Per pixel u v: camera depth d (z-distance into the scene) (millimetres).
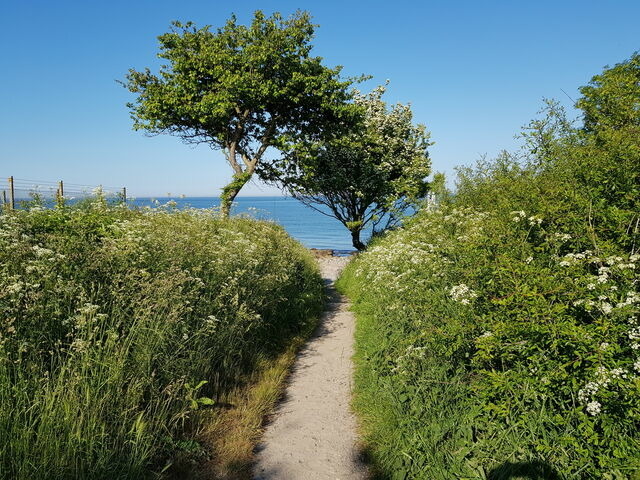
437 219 8375
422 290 5516
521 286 3377
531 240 4641
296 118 17578
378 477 3570
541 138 8641
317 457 3912
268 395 5098
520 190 5863
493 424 3406
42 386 3211
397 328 5691
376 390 4805
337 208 20578
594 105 6680
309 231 50781
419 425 3803
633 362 2725
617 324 2895
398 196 18766
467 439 3455
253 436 4227
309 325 8570
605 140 4910
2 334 3236
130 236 5637
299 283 10492
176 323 4676
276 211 100438
